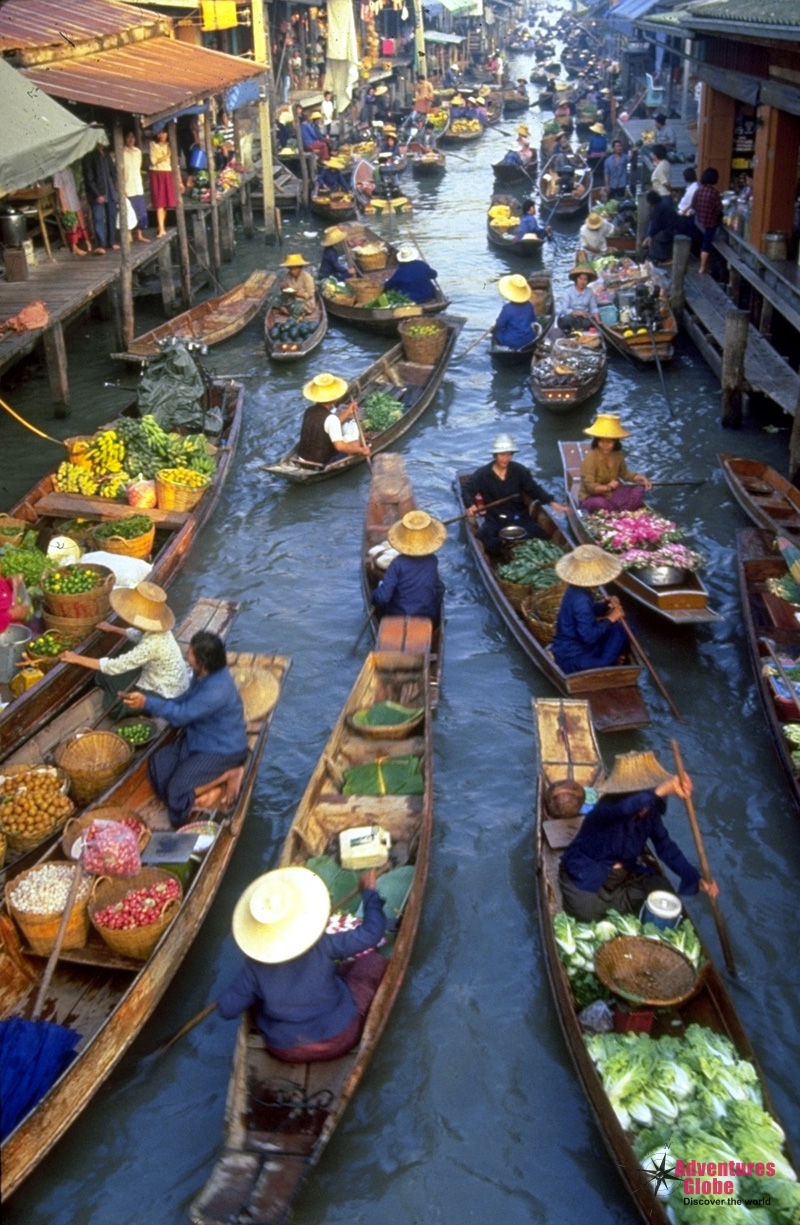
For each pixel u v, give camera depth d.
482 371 18.25
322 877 7.25
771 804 8.59
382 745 8.48
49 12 21.41
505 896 7.89
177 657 8.70
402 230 28.83
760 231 18.08
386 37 53.75
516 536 11.47
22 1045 5.85
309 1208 5.93
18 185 11.46
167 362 14.60
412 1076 6.60
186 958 7.34
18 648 9.35
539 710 8.65
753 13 15.70
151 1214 5.90
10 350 13.20
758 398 16.47
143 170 21.64
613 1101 5.65
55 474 12.61
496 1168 6.10
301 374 18.19
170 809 7.75
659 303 18.92
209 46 30.23
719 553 12.32
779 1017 6.87
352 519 13.30
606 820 6.69
